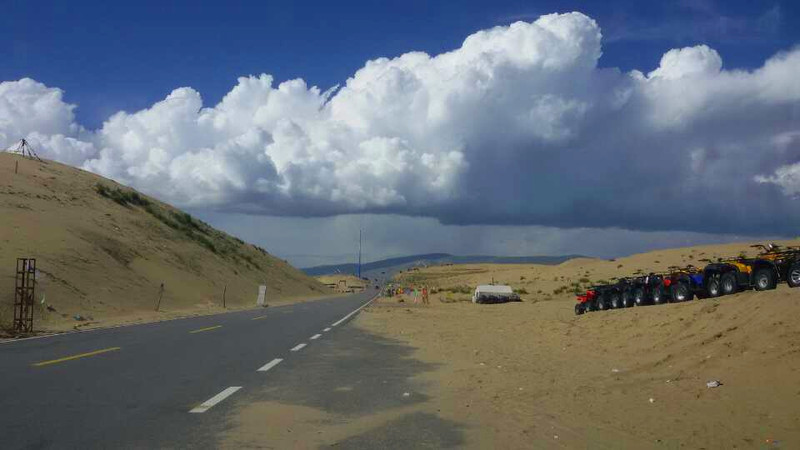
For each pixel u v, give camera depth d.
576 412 9.00
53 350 16.33
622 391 10.19
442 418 8.80
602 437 7.66
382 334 22.72
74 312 30.31
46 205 50.66
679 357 11.99
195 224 81.44
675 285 22.42
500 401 9.95
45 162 70.56
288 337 21.09
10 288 28.91
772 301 12.76
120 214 61.25
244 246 96.75
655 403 9.17
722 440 7.29
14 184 52.91
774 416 7.93
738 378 9.77
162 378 12.02
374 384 11.65
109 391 10.58
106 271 40.94
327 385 11.51
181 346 17.69
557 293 60.09
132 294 39.47
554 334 18.64
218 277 62.84
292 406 9.57
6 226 39.97
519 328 22.33
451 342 19.34
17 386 10.96
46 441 7.34
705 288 20.98
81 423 8.27
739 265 19.61
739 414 8.19
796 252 18.41
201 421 8.48
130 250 50.47
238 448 7.20
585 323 18.92
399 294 85.81
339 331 23.86
